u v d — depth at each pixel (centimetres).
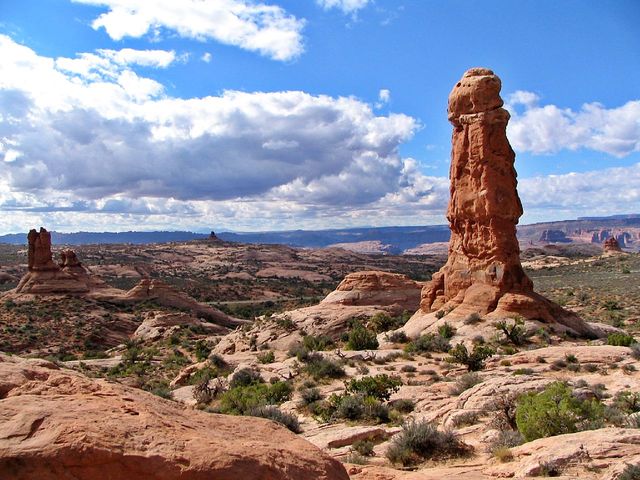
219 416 891
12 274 16812
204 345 7581
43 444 601
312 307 6706
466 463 1505
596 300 7825
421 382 3014
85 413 686
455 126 4931
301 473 720
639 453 1259
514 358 3272
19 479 577
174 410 855
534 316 4244
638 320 5853
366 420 2328
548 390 1780
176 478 623
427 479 1100
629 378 2464
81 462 596
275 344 5875
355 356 3925
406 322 5666
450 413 2144
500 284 4491
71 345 8369
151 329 9250
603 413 1723
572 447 1325
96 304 10525
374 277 6881
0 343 7850
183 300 11419
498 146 4666
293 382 3494
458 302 4734
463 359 3372
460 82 4903
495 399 2130
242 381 3700
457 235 4984
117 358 7369
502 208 4609
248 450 707
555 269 15012
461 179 4822
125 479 610
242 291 16712
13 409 671
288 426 2236
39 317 9344
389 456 1639
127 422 688
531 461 1285
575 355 3150
